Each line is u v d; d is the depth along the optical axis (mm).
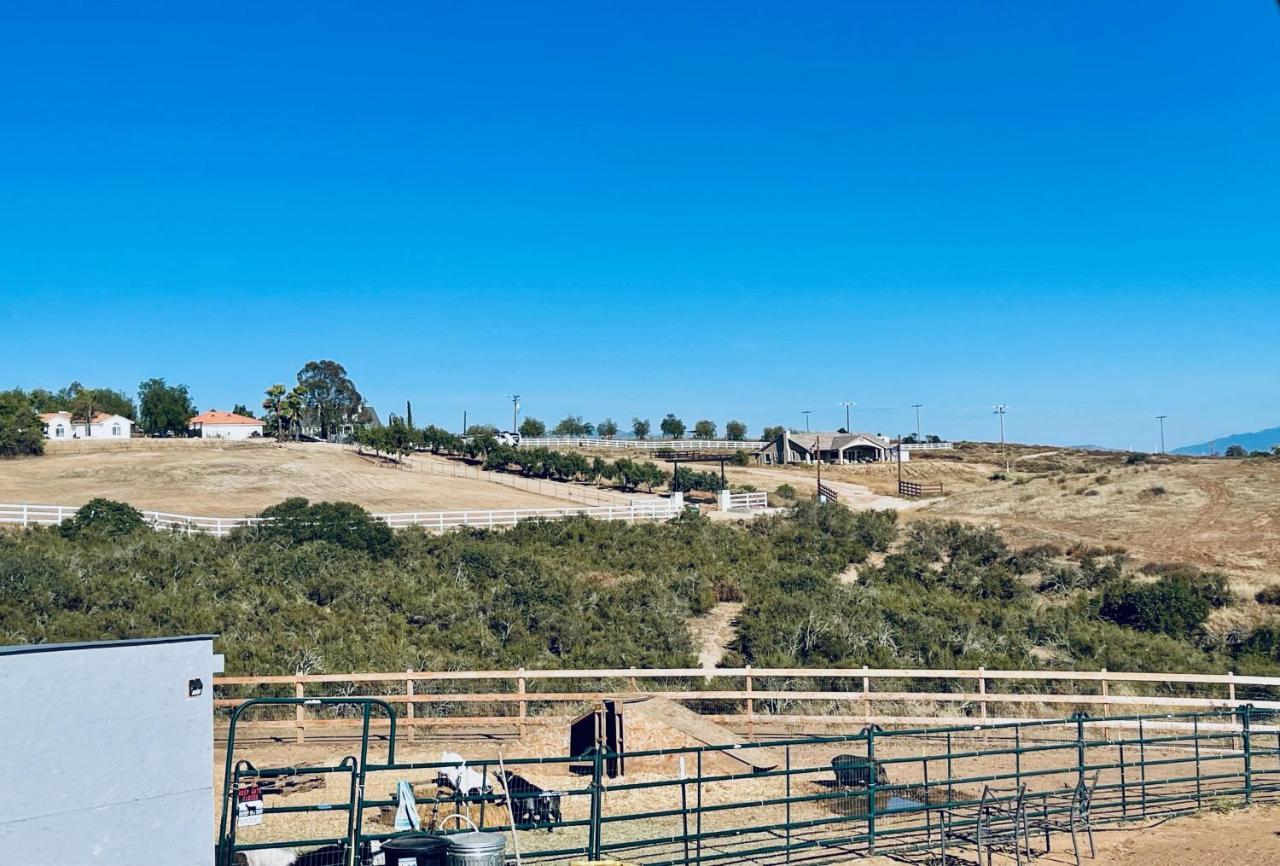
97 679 8844
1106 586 42219
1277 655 35500
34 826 8461
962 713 23906
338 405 143125
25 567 31312
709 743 17031
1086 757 19250
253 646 27922
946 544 51812
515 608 34844
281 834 13602
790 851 13219
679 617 35125
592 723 17266
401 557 42062
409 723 19766
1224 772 18219
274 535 42156
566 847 13539
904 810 13539
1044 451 136000
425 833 10961
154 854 8977
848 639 32188
